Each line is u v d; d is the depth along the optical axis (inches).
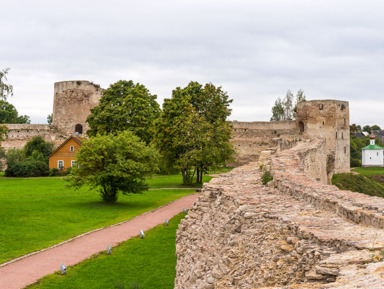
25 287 727.7
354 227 320.2
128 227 1222.3
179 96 2194.9
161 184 2190.0
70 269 835.4
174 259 912.3
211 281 412.5
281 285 288.2
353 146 4724.4
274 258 315.9
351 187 2605.8
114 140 1593.3
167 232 1158.3
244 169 855.1
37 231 1144.8
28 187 2074.3
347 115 2950.3
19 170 2608.3
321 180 1346.0
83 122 3629.4
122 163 1541.6
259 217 409.1
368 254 245.6
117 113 2502.5
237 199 496.1
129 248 995.9
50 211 1414.9
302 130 2967.5
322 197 418.3
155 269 844.6
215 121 2209.6
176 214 1402.6
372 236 282.7
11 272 809.5
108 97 2632.9
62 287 740.0
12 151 2888.8
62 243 1033.5
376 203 351.9
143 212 1444.4
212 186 638.5
